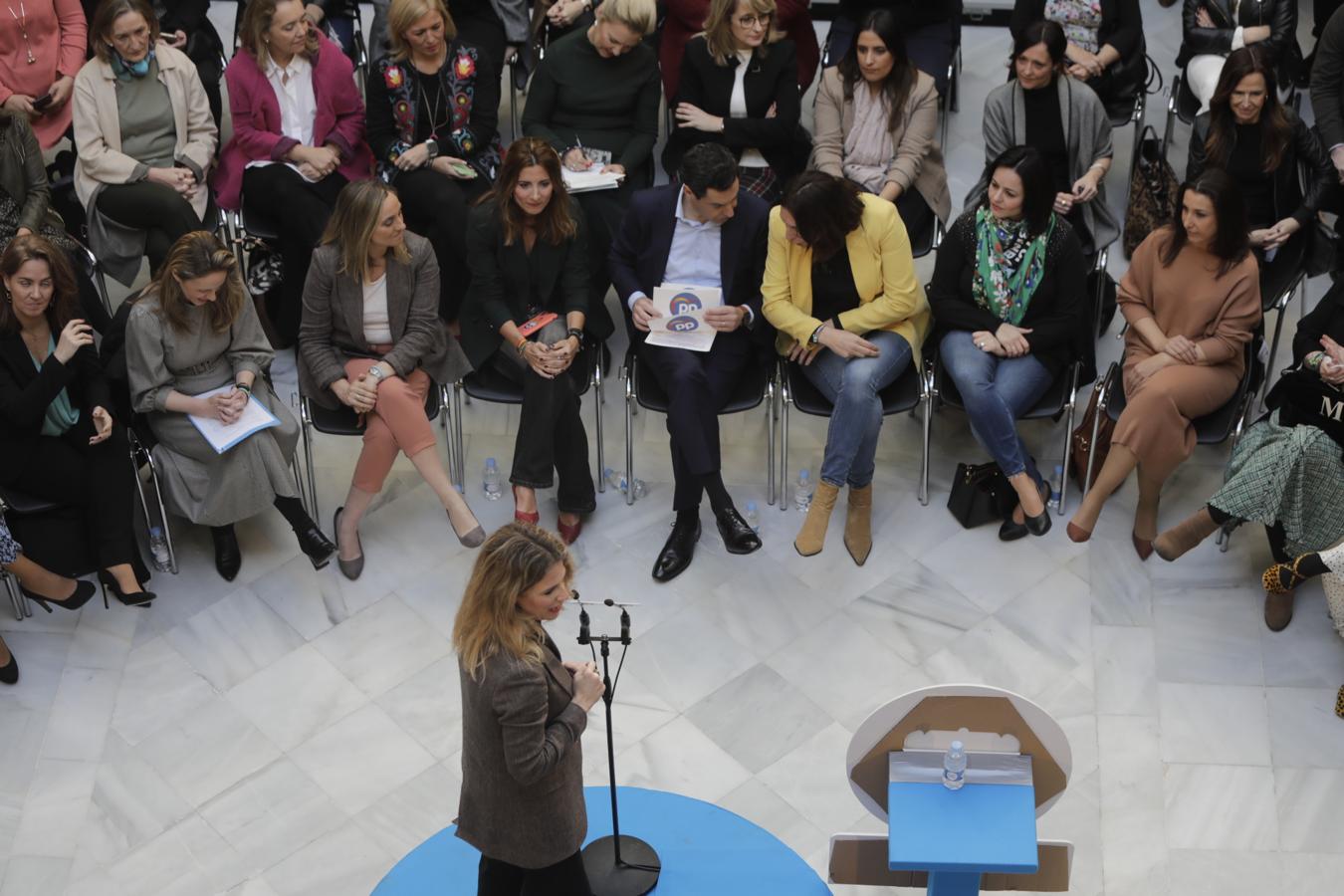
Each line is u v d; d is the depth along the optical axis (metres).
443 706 5.26
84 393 5.46
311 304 5.60
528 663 3.62
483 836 3.85
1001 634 5.45
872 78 6.23
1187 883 4.72
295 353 6.46
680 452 5.58
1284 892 4.70
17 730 5.18
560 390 5.61
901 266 5.57
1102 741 5.11
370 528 5.89
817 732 5.15
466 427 6.28
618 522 5.89
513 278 5.75
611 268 5.88
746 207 5.69
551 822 3.82
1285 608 5.41
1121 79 6.72
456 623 3.67
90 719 5.22
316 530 5.68
